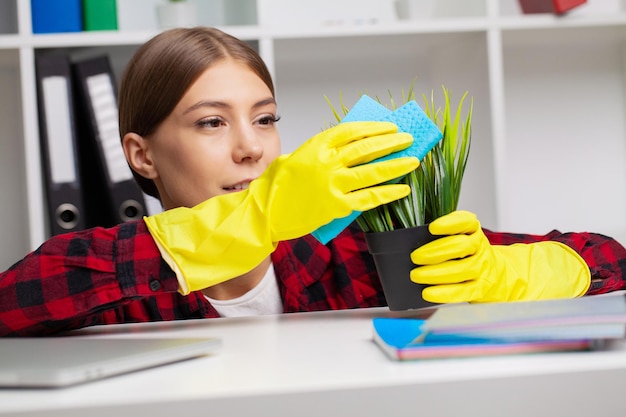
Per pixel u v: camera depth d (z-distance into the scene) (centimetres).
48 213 165
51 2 162
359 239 116
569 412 44
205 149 103
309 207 74
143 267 77
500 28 168
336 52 186
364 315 78
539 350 49
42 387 46
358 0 197
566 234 106
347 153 73
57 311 77
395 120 76
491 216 171
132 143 110
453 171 75
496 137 167
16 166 191
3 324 78
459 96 184
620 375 44
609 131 205
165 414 41
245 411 42
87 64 160
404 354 48
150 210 160
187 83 102
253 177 104
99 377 47
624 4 197
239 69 104
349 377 44
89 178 169
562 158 204
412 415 43
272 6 194
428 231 73
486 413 43
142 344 56
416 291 74
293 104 194
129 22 191
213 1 193
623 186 206
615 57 204
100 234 79
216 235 75
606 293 92
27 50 158
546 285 85
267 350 57
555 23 171
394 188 72
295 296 111
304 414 42
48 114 157
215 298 111
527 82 203
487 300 78
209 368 50
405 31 167
